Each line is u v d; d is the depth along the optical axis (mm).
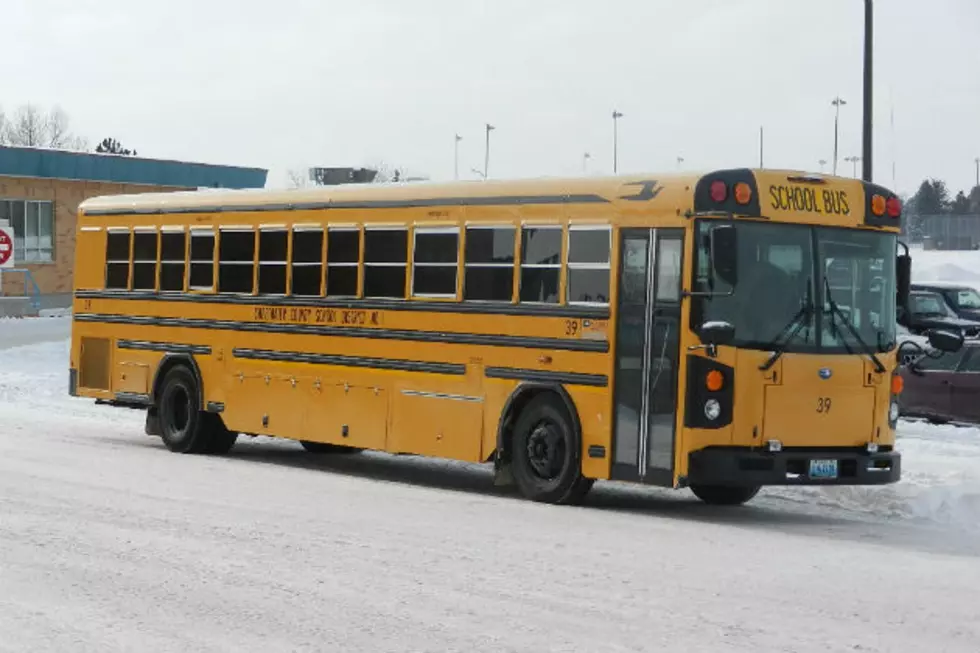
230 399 18656
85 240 21047
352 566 10602
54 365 33719
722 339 13562
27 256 55750
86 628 8578
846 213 14414
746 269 13859
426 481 17078
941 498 14961
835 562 11336
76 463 16969
